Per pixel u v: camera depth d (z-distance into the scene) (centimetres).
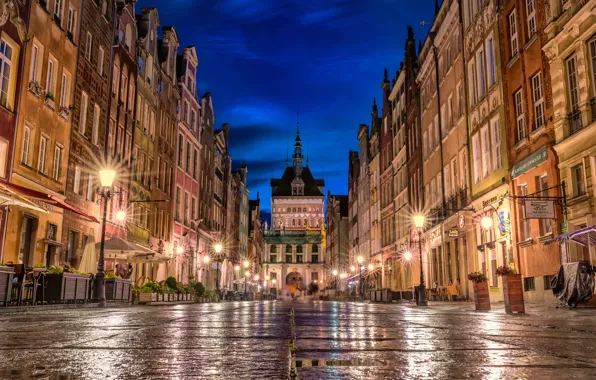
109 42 2862
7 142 1903
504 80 2334
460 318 1048
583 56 1750
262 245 12150
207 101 5388
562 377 309
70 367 342
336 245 9644
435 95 3478
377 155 5794
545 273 1948
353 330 691
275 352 431
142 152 3422
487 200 2519
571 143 1798
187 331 645
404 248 4378
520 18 2177
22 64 1986
